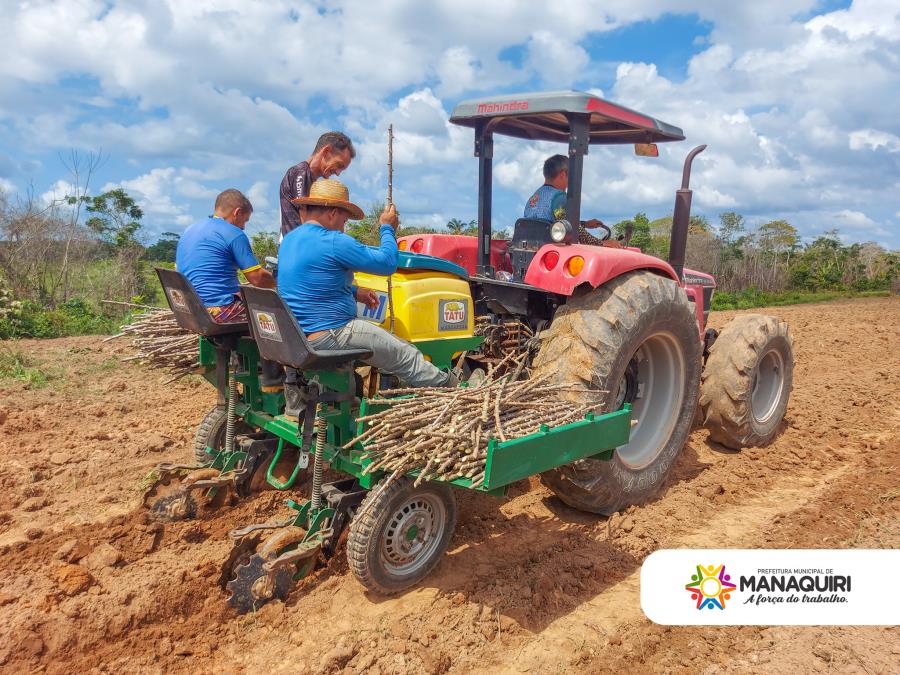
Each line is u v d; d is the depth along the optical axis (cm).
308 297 324
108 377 729
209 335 373
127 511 388
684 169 508
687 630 304
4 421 557
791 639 294
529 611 317
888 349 1009
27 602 301
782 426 611
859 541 377
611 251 395
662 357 447
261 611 312
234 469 394
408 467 298
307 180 430
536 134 527
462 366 425
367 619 309
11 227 1219
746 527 407
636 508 426
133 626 299
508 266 506
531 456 292
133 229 1506
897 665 272
